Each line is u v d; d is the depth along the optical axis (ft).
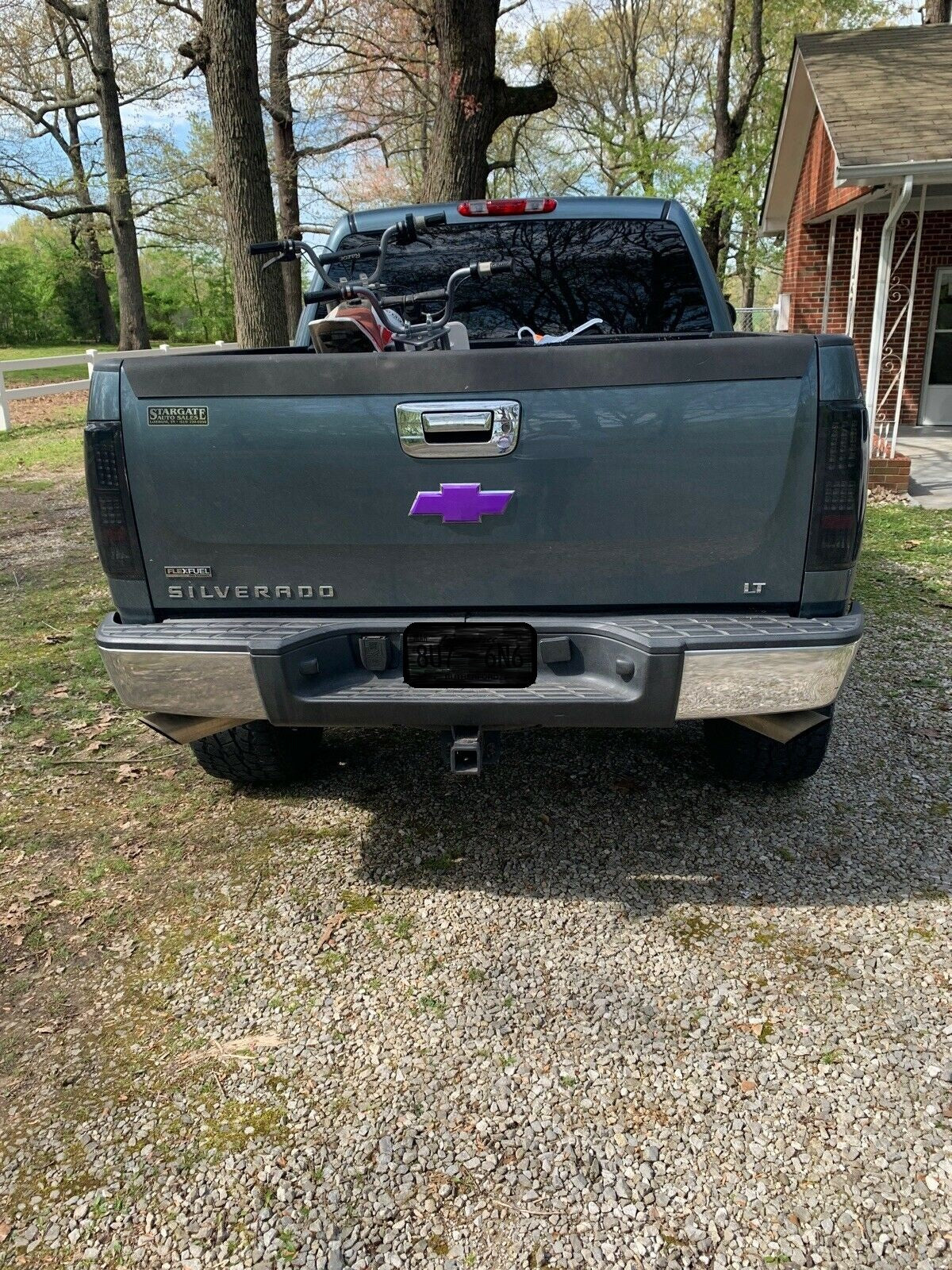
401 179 100.37
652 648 8.43
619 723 8.84
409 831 11.59
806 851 10.88
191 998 8.84
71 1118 7.54
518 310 15.03
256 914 10.06
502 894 10.28
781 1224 6.48
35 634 19.12
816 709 9.31
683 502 8.55
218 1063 8.05
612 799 12.17
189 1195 6.84
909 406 48.96
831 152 43.75
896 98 37.17
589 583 8.91
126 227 91.97
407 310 15.05
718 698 8.63
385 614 9.28
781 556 8.66
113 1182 6.97
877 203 41.75
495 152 106.93
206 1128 7.41
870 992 8.63
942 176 33.32
